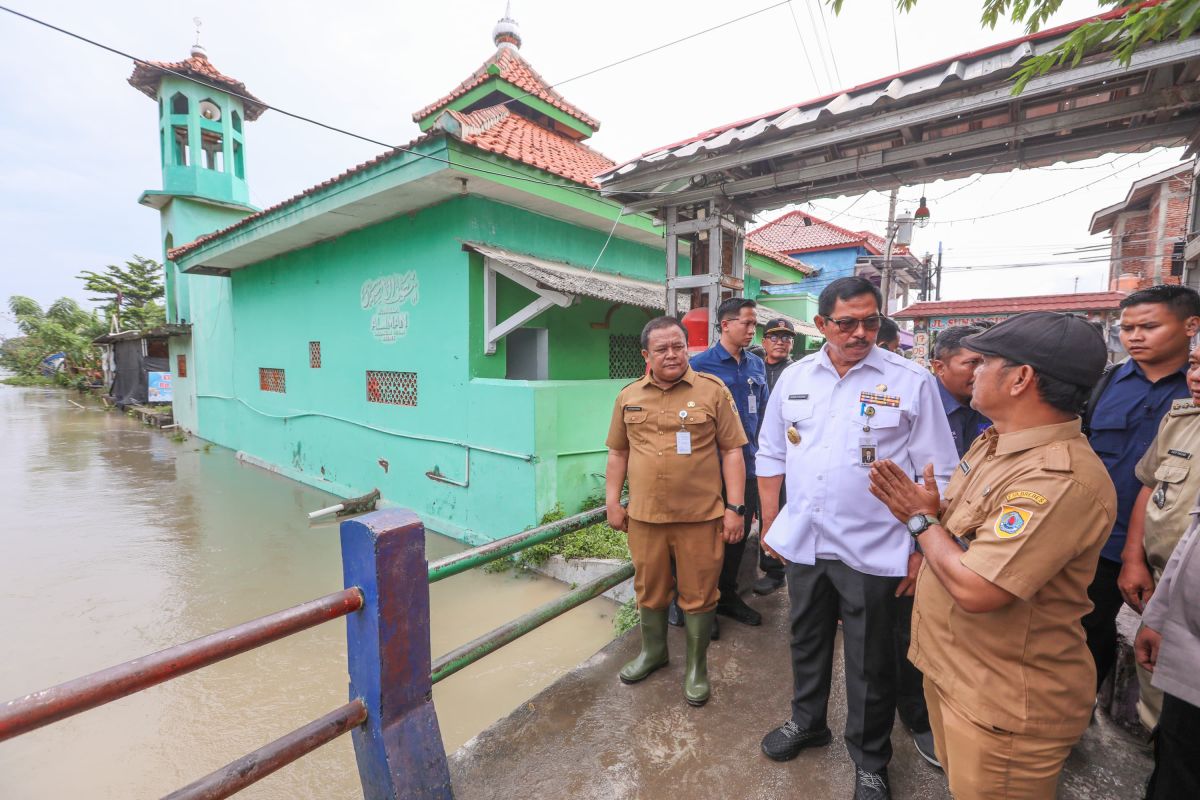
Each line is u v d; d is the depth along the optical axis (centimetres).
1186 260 328
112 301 3394
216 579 613
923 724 217
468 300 673
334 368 925
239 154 1658
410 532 169
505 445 631
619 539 568
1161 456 192
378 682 164
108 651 472
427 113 1075
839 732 232
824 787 201
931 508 144
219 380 1383
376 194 668
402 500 794
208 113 1611
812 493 198
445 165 577
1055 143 343
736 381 337
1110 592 209
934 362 261
